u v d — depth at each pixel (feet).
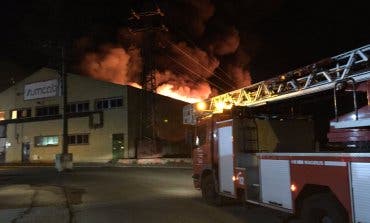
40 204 46.42
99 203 46.21
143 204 44.29
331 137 26.63
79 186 65.36
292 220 32.22
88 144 146.61
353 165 22.33
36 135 159.94
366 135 24.40
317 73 34.27
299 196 26.66
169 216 36.42
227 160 38.11
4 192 59.52
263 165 30.58
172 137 153.17
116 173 89.97
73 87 152.66
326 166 24.21
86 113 147.84
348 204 22.52
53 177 84.64
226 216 35.58
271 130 38.52
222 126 39.22
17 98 167.84
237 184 36.09
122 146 139.64
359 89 27.71
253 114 38.27
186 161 117.39
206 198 42.60
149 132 143.13
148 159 124.67
